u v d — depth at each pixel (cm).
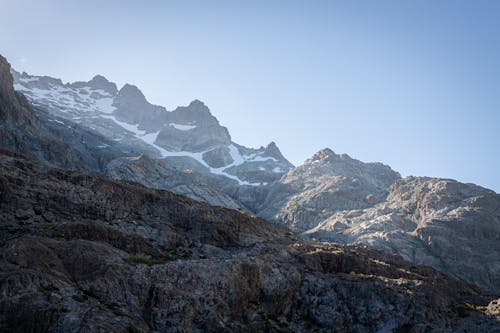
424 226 19188
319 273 7606
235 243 8781
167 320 5678
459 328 6644
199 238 8644
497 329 6419
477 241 18800
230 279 6562
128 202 8925
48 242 6247
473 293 8875
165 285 6050
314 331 6656
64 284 5497
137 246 7444
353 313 6850
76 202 8281
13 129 17825
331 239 19488
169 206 9250
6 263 5544
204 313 6000
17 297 4969
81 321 4847
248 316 6438
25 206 7681
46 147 18412
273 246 8500
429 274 9575
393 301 6875
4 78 19338
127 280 5925
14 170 8406
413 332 6456
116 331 4919
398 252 17775
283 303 6862
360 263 8181
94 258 6112
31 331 4722
